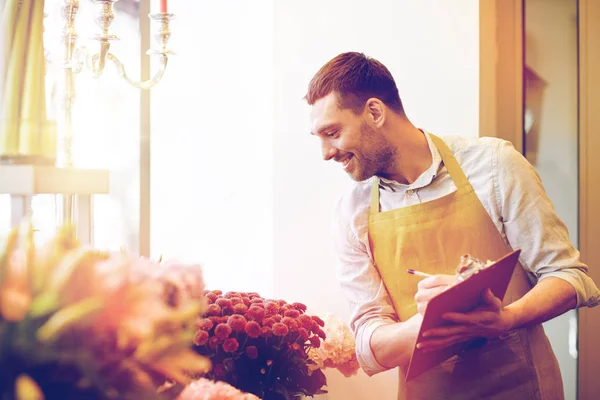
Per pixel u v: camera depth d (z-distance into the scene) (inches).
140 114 90.6
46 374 24.9
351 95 61.8
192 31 104.7
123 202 94.2
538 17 96.7
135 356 27.3
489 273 49.6
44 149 58.3
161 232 107.8
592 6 96.2
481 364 65.0
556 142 97.8
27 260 26.7
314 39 94.7
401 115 65.1
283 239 96.5
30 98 57.5
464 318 53.4
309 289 95.6
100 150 93.1
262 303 61.7
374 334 64.9
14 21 57.2
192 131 105.4
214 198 103.9
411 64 90.9
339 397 93.8
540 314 59.7
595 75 96.7
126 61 91.8
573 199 98.2
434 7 89.7
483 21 89.7
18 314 24.6
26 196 63.3
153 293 28.7
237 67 101.3
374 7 92.0
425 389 67.2
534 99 97.3
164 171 107.5
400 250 67.2
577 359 97.8
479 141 66.9
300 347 58.7
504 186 64.2
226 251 103.0
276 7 96.0
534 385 64.7
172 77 106.5
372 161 63.9
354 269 70.2
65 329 25.1
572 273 62.3
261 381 56.8
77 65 61.9
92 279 26.9
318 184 94.9
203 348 55.4
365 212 69.3
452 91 89.5
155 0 103.4
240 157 101.4
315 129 63.5
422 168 66.2
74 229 30.8
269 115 97.7
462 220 65.6
